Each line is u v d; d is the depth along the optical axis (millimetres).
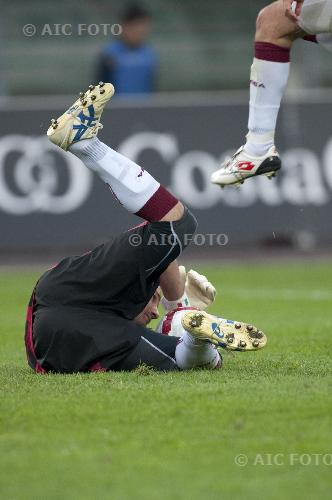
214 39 61688
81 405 15789
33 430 14586
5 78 52906
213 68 61594
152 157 47906
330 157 48844
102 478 12516
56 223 47312
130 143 47781
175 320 19656
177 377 18000
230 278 42312
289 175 48469
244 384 17188
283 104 48625
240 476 12602
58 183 47344
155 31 61562
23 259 50031
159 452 13523
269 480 12453
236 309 33156
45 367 19109
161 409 15445
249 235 48156
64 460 13234
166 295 19875
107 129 47656
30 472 12789
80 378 18031
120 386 17078
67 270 19031
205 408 15453
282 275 42938
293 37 18938
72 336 18719
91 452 13539
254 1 61906
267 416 15016
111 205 47500
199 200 48031
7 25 59531
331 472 12758
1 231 47125
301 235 49688
